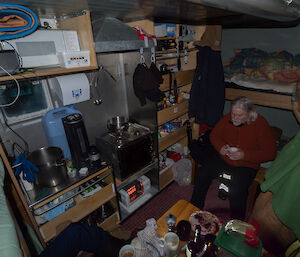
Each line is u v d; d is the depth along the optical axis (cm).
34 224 150
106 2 117
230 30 354
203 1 95
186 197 265
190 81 276
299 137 108
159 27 236
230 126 217
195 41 271
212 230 137
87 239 140
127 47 183
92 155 178
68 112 195
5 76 125
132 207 243
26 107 179
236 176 206
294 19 194
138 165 221
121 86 247
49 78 185
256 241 104
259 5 107
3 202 59
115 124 233
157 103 233
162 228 147
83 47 164
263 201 126
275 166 121
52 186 162
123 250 123
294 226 97
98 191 188
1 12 106
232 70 330
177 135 278
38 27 144
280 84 263
